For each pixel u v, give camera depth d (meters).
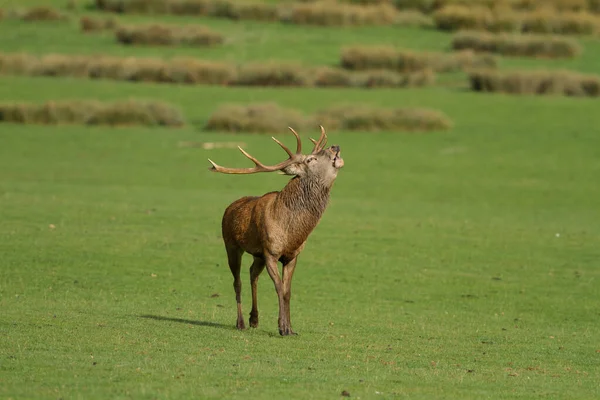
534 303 76.81
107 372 44.50
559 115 190.12
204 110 192.88
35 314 59.75
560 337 64.00
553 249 99.12
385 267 88.56
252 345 52.97
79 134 169.88
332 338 57.59
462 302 76.50
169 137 169.62
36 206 110.12
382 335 60.66
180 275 81.00
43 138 165.00
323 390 43.28
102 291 72.81
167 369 45.62
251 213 55.94
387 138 172.75
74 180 133.50
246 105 188.12
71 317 59.22
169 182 135.75
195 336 54.56
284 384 44.06
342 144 166.50
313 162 54.72
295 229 54.84
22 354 47.50
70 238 92.62
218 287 77.50
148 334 54.31
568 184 141.50
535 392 45.69
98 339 51.97
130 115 179.50
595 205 128.38
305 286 80.00
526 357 55.78
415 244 99.50
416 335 61.62
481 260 93.00
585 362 55.19
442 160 156.25
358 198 129.75
